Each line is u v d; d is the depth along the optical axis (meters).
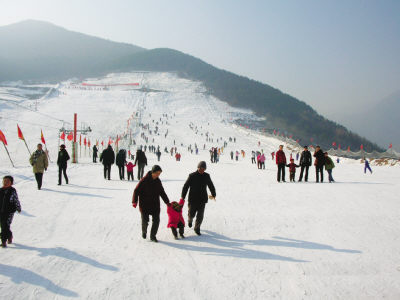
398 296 4.39
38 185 12.37
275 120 164.88
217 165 29.48
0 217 5.91
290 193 11.85
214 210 9.05
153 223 6.47
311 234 6.89
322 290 4.49
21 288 4.23
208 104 177.38
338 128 162.25
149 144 70.50
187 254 5.71
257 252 5.84
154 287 4.44
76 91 170.75
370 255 5.71
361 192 12.01
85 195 11.50
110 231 7.18
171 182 15.12
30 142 54.59
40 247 5.73
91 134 70.62
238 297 4.27
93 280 4.54
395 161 31.42
